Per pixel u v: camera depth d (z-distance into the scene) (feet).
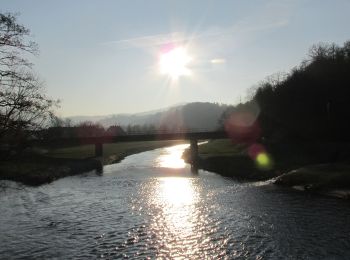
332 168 204.74
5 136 119.34
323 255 91.81
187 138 406.00
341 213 132.05
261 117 386.11
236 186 199.62
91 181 233.55
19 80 115.03
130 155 494.18
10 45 108.68
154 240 106.01
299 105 335.06
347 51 360.07
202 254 94.53
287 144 325.21
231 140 482.28
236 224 120.06
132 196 174.91
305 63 390.01
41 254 95.61
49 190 196.75
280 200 156.35
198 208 144.77
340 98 307.99
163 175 261.03
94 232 114.01
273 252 94.27
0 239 107.55
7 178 232.12
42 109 122.31
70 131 552.00
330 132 309.83
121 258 92.63
